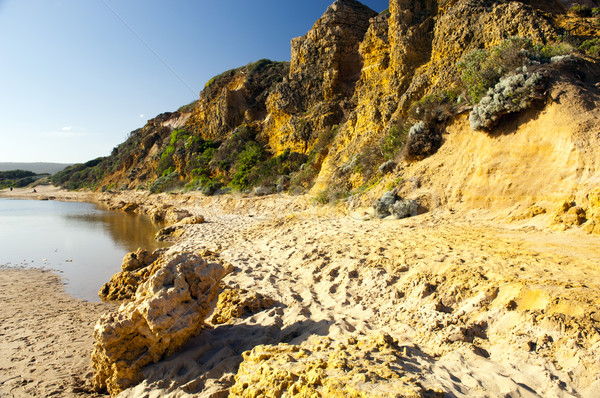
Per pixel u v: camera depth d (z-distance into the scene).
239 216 25.98
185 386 5.00
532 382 4.09
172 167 51.72
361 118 24.41
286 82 36.91
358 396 3.36
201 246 16.22
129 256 11.73
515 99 11.87
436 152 15.48
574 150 10.03
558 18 17.09
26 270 14.12
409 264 8.37
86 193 71.25
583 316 4.68
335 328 6.21
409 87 20.80
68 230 24.59
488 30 17.69
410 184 15.06
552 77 11.70
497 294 5.94
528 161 11.30
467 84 14.68
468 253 8.27
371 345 4.95
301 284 9.30
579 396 3.79
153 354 5.72
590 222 8.29
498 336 5.15
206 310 6.60
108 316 5.81
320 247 11.73
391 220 14.09
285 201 25.92
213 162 41.66
